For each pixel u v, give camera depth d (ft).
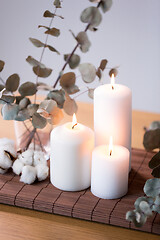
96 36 4.69
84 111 3.62
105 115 2.70
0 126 3.44
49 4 4.61
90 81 2.76
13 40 5.00
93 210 2.53
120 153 2.62
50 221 2.56
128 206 2.57
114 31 4.63
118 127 2.72
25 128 3.00
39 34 4.79
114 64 4.79
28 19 4.78
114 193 2.62
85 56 4.81
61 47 4.75
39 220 2.56
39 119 2.74
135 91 4.90
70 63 2.91
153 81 4.77
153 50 4.61
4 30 4.98
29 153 2.79
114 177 2.59
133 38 4.61
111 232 2.48
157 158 2.39
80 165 2.65
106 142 2.76
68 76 2.73
